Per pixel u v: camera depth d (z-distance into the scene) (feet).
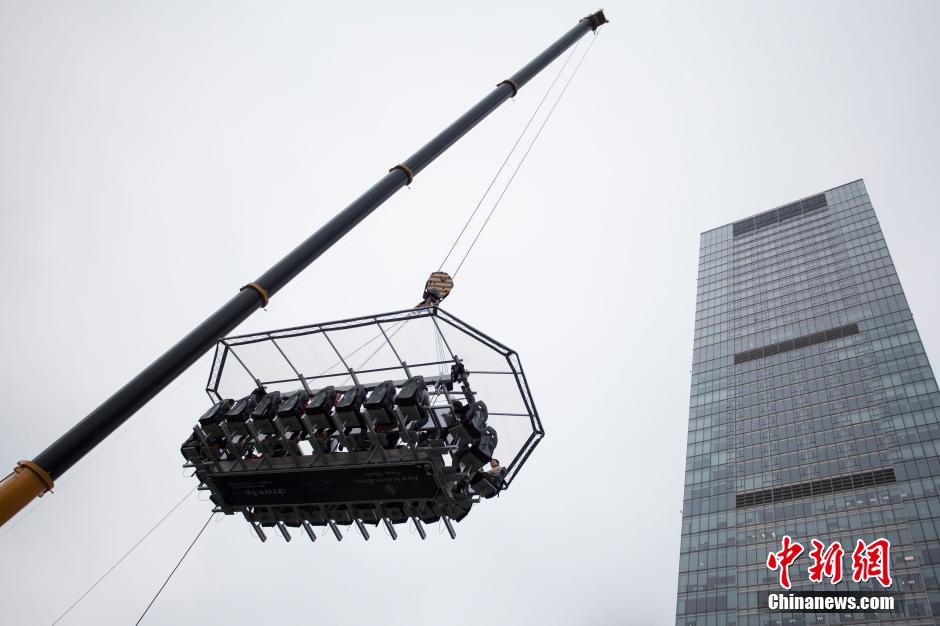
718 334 575.79
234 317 93.35
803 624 354.33
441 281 121.80
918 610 333.83
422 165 132.87
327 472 90.27
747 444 467.52
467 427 87.51
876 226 591.37
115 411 78.48
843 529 383.65
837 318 524.52
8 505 70.85
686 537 431.02
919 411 424.46
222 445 95.66
